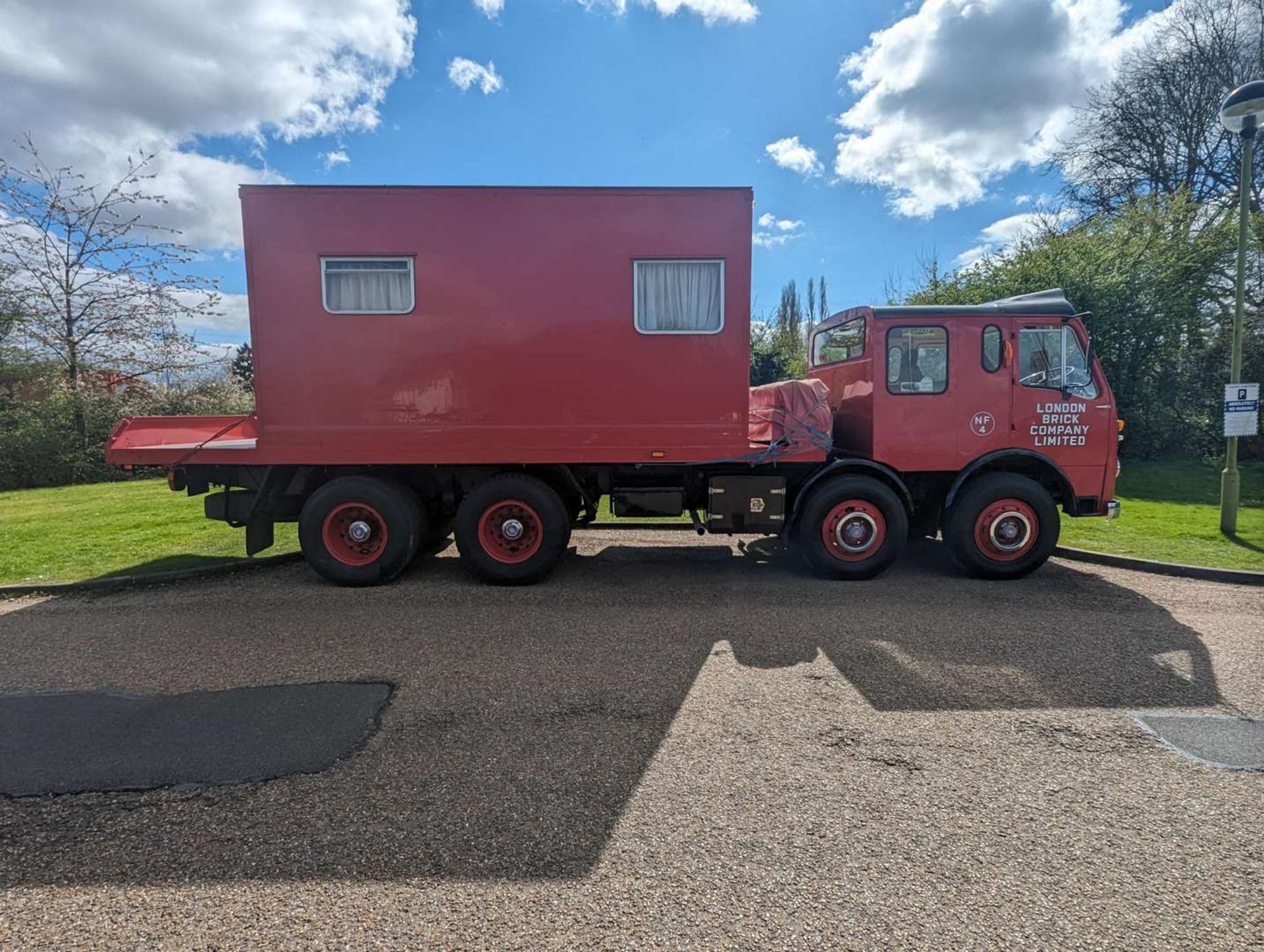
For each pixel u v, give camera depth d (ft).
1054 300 20.03
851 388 21.08
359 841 7.95
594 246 18.63
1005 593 18.51
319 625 16.06
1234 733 10.57
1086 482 19.94
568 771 9.50
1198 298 46.98
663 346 18.90
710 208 18.53
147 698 12.03
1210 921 6.63
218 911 6.82
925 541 25.50
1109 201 59.11
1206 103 54.80
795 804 8.65
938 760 9.75
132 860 7.64
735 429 19.15
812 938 6.41
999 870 7.39
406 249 18.52
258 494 19.89
